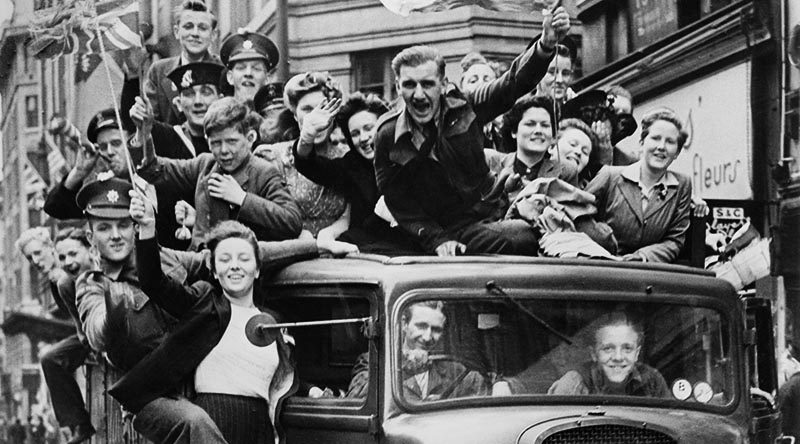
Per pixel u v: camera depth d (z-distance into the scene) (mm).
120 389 5551
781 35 9117
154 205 6199
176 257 5945
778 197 9039
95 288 6555
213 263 5574
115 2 6824
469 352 5215
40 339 9078
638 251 6887
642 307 5488
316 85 7047
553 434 4949
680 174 7129
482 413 5102
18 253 9312
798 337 8656
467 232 6086
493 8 6492
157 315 5906
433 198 6082
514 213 6254
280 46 8977
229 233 5562
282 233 6250
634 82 9914
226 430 5453
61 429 7199
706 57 9570
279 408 5484
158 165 6586
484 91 6438
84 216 7027
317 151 6453
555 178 6520
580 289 5387
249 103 7637
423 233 6066
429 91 5891
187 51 8055
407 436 4965
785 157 9070
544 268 5379
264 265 5664
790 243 8906
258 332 5492
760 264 8867
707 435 5242
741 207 8992
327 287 5457
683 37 9656
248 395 5488
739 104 9352
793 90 9062
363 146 6496
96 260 7180
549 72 7664
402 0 6531
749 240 8922
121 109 8094
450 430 4949
